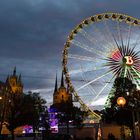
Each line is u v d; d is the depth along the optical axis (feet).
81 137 294.05
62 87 645.10
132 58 227.61
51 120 422.00
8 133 291.99
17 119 248.93
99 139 275.59
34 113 276.62
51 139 226.38
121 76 223.10
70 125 360.69
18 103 253.44
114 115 207.10
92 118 277.23
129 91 197.26
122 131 209.97
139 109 127.95
